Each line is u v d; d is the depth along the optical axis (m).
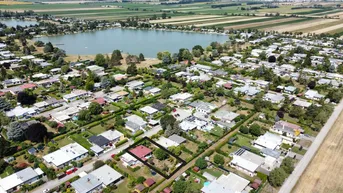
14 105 158.88
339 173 102.19
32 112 149.12
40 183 98.88
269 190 94.88
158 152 111.31
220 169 106.81
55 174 102.50
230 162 108.50
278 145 119.62
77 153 113.94
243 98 168.75
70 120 144.00
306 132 129.88
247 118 142.88
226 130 131.00
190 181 100.25
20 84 191.25
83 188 94.50
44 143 122.12
